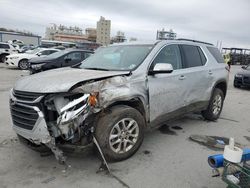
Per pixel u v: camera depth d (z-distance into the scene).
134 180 3.24
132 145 3.77
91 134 3.34
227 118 6.40
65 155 3.36
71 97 3.23
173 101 4.51
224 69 6.03
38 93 3.16
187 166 3.65
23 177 3.27
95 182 3.18
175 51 4.77
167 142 4.55
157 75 4.14
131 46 4.67
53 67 11.57
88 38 103.00
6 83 10.98
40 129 3.10
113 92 3.43
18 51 23.03
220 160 2.56
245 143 4.68
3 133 4.74
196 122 5.88
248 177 2.39
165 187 3.11
